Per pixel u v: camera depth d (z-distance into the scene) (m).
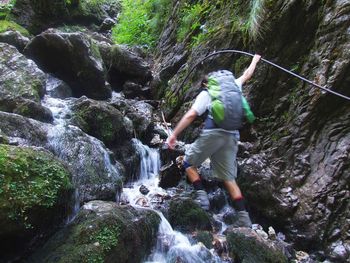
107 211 3.70
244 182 4.91
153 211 4.18
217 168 4.19
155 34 9.38
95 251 3.34
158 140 5.89
